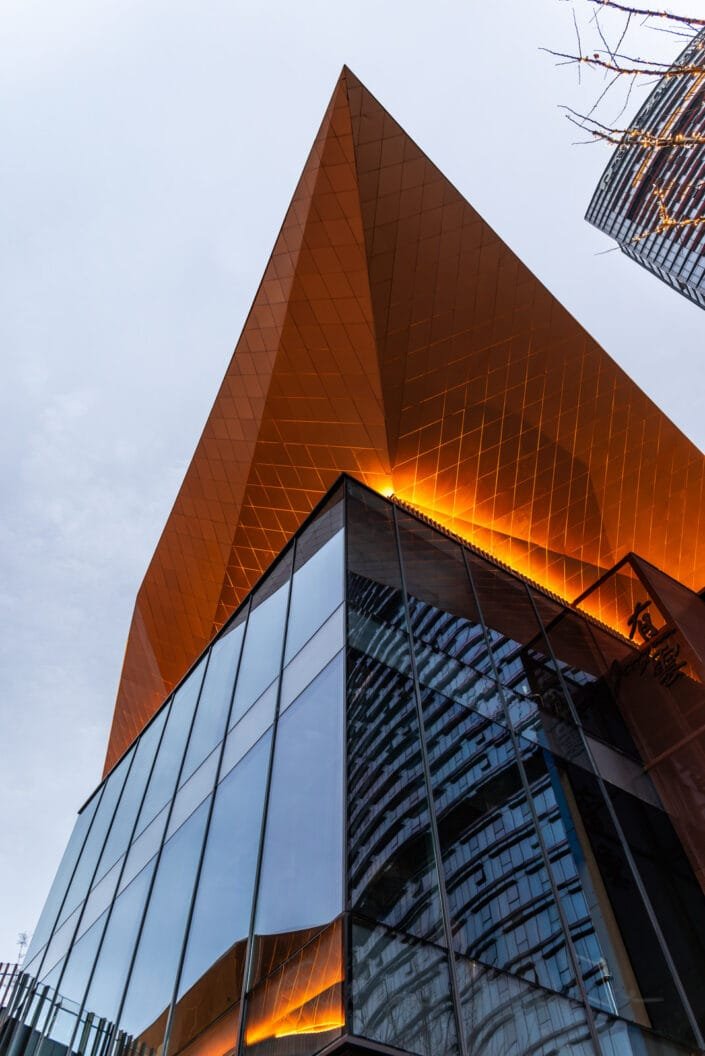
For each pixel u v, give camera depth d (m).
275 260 21.66
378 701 12.02
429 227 21.22
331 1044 7.73
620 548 25.30
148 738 21.17
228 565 24.88
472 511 22.45
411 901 9.41
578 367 24.39
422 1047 8.00
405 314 21.09
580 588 23.81
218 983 10.27
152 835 16.09
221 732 15.62
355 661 12.45
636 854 12.82
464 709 13.38
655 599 18.17
